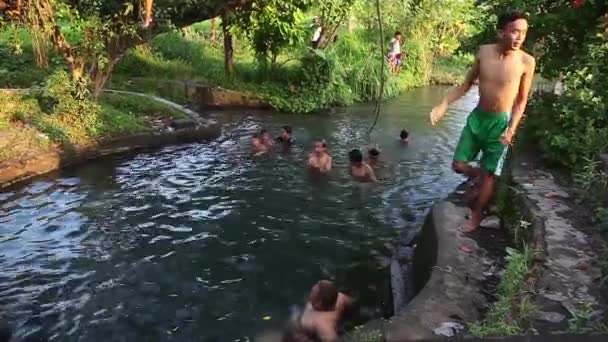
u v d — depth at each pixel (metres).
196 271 6.18
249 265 6.33
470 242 5.21
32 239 6.88
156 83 16.75
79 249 6.66
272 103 16.42
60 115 10.70
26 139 9.69
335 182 9.47
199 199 8.46
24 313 5.30
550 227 4.92
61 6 10.37
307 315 5.01
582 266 4.27
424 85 23.84
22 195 8.34
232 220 7.66
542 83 10.12
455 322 3.85
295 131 13.66
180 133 11.80
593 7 7.28
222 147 11.66
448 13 24.09
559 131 6.65
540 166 6.69
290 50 18.59
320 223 7.63
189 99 16.67
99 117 11.16
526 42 8.09
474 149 5.48
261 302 5.53
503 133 5.22
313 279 6.02
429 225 5.85
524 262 4.22
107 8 11.29
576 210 5.32
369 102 18.59
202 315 5.30
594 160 5.73
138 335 4.98
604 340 2.69
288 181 9.45
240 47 21.53
